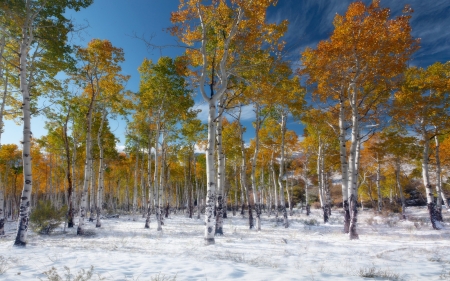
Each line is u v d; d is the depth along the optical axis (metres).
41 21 11.63
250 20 11.20
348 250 9.24
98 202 19.42
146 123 20.95
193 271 5.79
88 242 10.98
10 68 13.66
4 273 5.46
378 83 13.17
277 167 35.28
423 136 17.45
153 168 35.50
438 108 15.80
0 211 15.26
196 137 24.23
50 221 15.05
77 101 17.22
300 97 16.42
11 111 15.00
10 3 10.07
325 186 28.75
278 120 20.52
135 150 27.69
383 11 11.73
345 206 14.77
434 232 14.37
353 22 12.10
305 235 13.80
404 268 6.63
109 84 16.52
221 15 11.30
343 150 14.73
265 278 5.32
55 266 6.20
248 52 12.66
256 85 13.67
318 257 8.03
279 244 10.39
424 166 17.20
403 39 11.68
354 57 12.63
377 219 23.61
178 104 17.83
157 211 17.22
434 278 5.67
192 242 10.97
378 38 11.87
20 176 38.03
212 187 10.48
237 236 13.23
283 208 18.77
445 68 16.62
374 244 10.52
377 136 22.20
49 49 12.52
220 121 14.70
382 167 29.28
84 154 26.17
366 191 40.75
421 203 43.84
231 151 25.17
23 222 9.59
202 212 44.62
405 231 15.30
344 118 15.21
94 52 15.05
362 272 6.01
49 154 31.92
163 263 6.56
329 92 14.38
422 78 16.56
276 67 13.52
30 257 7.28
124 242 10.76
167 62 17.67
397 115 14.35
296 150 27.45
